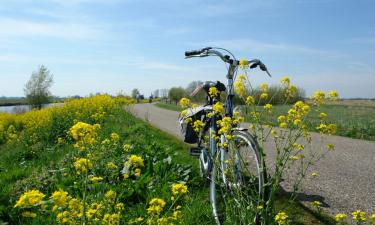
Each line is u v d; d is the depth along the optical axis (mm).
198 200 4344
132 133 10406
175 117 20656
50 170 5953
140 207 4105
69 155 6855
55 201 2598
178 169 5359
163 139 10133
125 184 4547
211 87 4375
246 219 3043
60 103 23906
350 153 8266
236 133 3650
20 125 20641
